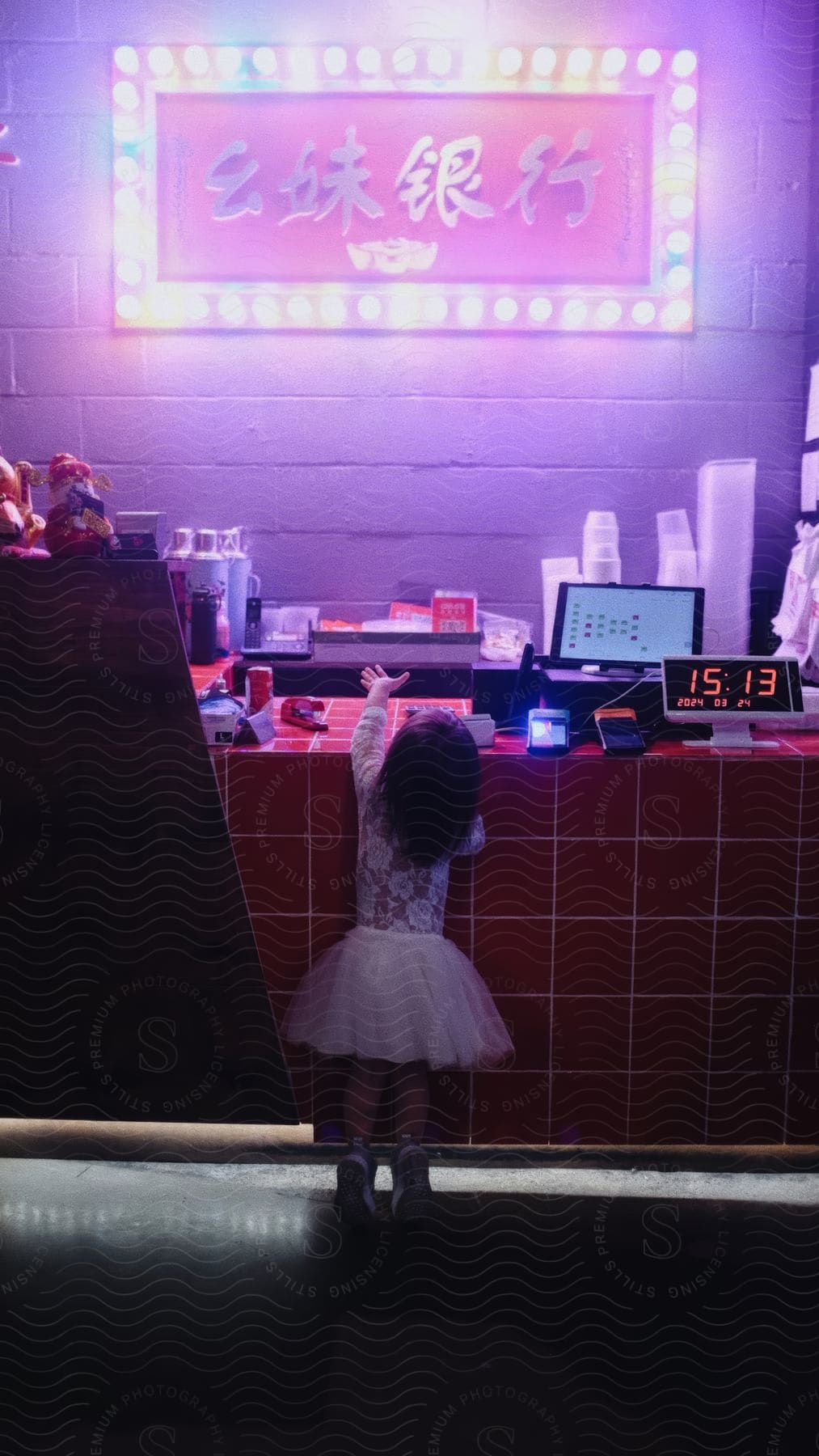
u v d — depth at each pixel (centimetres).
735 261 347
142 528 301
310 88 340
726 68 341
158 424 354
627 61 339
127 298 347
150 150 342
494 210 345
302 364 351
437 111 342
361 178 343
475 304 346
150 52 339
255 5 339
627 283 347
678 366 351
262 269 347
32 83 342
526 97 341
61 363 352
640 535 357
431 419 353
